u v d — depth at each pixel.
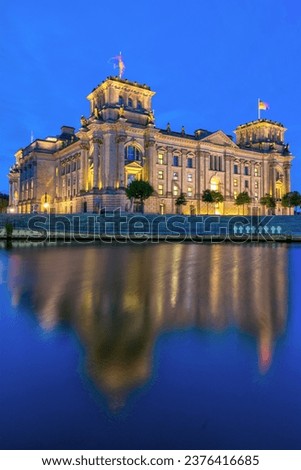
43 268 20.38
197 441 4.48
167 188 89.50
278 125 115.19
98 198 80.12
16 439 4.49
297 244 47.78
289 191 110.75
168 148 90.19
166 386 5.87
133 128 81.81
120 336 8.42
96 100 88.69
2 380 6.07
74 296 12.73
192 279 16.73
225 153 99.88
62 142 109.25
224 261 24.64
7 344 7.84
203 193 90.62
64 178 104.94
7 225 54.59
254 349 7.59
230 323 9.51
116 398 5.46
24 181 120.25
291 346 7.77
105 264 22.41
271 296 12.98
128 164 81.31
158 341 8.08
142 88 85.88
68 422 4.85
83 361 6.90
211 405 5.27
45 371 6.43
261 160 109.00
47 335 8.46
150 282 15.81
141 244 45.50
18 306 11.22
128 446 4.41
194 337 8.37
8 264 22.19
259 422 4.86
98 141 81.19
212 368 6.59
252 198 104.88
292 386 5.88
